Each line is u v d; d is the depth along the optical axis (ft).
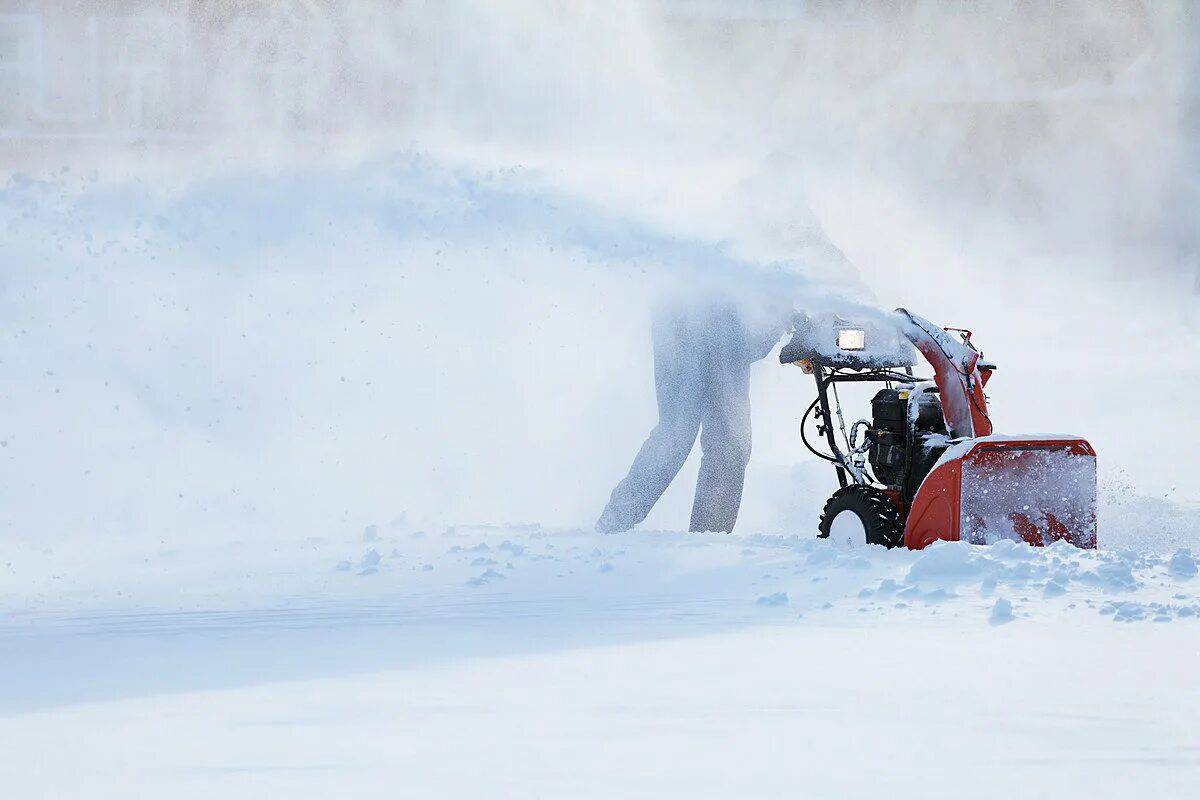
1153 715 40.29
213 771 33.99
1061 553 71.87
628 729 38.50
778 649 52.11
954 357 81.76
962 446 77.41
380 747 36.45
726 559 76.79
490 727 38.83
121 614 62.08
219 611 62.85
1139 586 64.85
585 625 58.65
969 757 35.29
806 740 37.04
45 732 38.70
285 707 42.09
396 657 51.55
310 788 32.32
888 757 35.27
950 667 48.11
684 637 55.42
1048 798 31.76
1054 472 78.48
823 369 87.45
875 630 56.34
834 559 73.97
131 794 31.99
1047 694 43.27
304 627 58.59
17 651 53.16
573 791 31.91
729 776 33.32
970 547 71.77
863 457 85.35
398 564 76.89
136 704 42.91
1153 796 31.94
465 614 61.77
